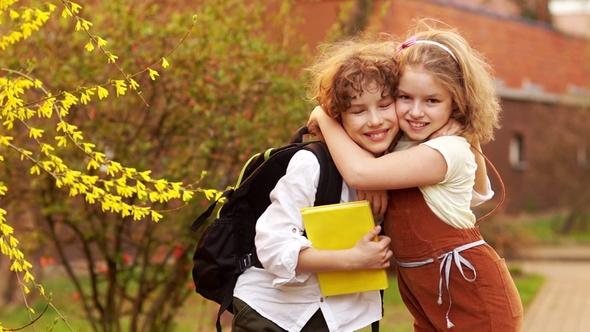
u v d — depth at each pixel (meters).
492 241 13.74
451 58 2.80
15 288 10.56
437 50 2.80
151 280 5.86
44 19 3.63
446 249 2.83
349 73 2.76
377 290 2.92
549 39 26.38
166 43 5.43
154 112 5.53
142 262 5.99
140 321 7.62
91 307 6.95
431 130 2.83
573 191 21.80
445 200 2.83
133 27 5.46
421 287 2.89
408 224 2.87
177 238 5.59
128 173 3.21
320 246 2.79
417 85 2.77
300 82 5.68
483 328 2.81
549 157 22.06
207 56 5.38
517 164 24.62
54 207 5.42
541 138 22.23
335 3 11.44
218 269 2.96
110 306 5.84
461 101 2.82
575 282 13.69
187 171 5.43
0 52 5.03
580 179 21.73
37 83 3.27
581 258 17.53
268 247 2.77
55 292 10.72
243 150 5.39
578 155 21.83
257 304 2.90
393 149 2.97
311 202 2.82
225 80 5.33
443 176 2.79
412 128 2.83
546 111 22.19
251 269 2.96
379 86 2.77
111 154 5.44
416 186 2.80
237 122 5.35
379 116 2.80
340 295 2.88
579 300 11.63
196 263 2.99
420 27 3.23
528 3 28.30
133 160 5.45
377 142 2.83
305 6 11.58
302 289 2.86
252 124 5.37
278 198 2.81
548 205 25.39
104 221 5.60
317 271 2.78
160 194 3.21
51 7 3.65
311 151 2.85
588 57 25.72
